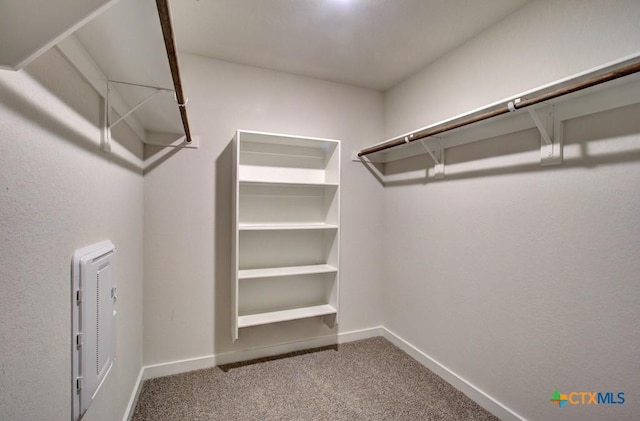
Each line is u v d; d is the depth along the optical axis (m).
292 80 2.50
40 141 0.75
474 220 1.92
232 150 2.30
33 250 0.72
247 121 2.36
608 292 1.28
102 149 1.20
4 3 0.54
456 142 2.04
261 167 2.41
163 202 2.15
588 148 1.34
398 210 2.65
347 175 2.71
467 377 1.96
